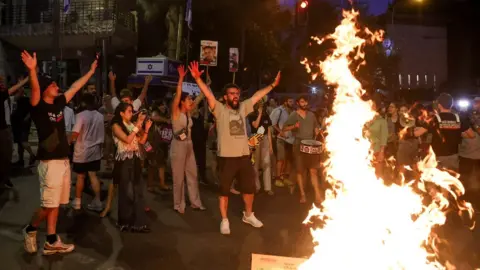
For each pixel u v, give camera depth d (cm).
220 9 2594
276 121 983
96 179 700
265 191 855
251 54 2950
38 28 2153
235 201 790
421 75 3891
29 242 493
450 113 700
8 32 2180
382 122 793
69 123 870
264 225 634
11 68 2241
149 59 1716
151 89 1756
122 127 582
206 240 561
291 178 964
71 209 701
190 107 697
